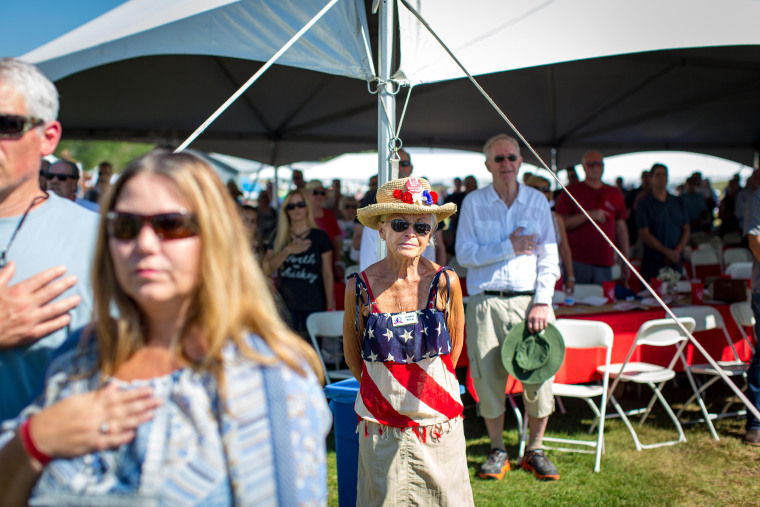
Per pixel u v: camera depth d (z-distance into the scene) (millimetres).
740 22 4109
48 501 1105
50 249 1611
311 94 9867
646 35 4059
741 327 5125
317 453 1147
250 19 4156
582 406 5562
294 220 5258
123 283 1159
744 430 4844
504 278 3820
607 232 6383
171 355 1177
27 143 1555
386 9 3598
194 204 1158
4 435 1199
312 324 4676
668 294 5543
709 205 14328
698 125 12195
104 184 8984
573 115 11312
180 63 8430
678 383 6180
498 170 3857
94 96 9367
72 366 1231
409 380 2520
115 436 1087
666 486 3885
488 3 3947
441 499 2545
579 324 4316
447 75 3768
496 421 4016
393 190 2602
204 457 1089
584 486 3895
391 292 2623
